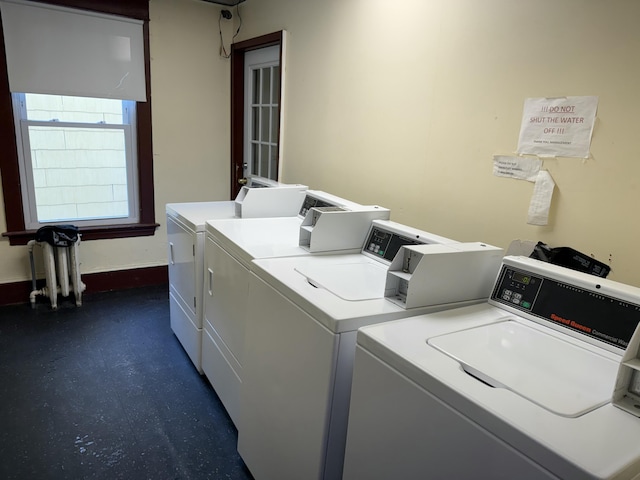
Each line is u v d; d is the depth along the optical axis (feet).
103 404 7.41
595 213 5.18
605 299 3.71
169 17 11.74
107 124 11.64
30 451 6.28
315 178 10.16
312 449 4.39
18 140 10.62
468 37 6.38
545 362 3.38
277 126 11.52
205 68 12.59
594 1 4.95
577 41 5.15
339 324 3.95
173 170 12.75
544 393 2.94
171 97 12.24
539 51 5.54
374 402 3.63
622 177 4.90
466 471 2.86
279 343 4.94
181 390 7.94
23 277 11.16
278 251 6.03
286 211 8.70
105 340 9.56
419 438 3.20
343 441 4.34
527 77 5.70
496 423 2.65
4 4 9.68
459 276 4.61
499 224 6.24
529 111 5.71
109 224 12.13
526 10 5.62
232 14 12.67
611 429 2.59
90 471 5.99
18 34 9.94
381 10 7.86
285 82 10.82
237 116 13.21
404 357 3.30
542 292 4.17
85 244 11.84
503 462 2.63
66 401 7.43
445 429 2.98
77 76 10.77
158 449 6.48
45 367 8.40
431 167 7.19
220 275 6.89
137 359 8.87
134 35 11.30
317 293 4.57
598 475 2.20
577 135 5.25
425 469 3.17
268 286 5.14
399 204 7.89
